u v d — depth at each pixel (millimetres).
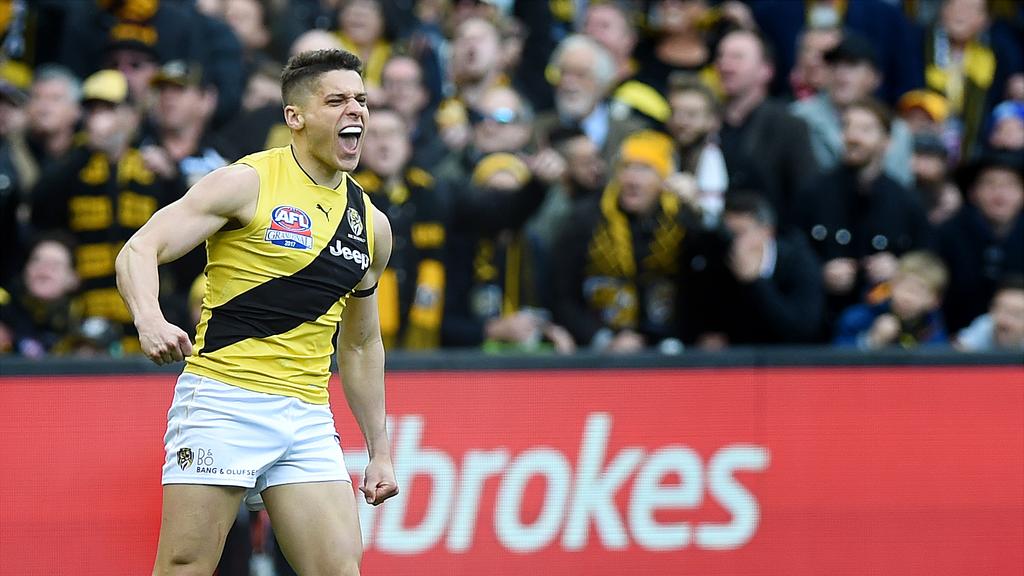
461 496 23109
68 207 28016
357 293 17828
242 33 33562
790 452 23578
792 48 35844
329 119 16594
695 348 26734
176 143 28375
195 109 28484
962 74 36250
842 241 29109
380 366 18266
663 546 23344
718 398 23594
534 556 23172
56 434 22141
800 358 23688
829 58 32000
